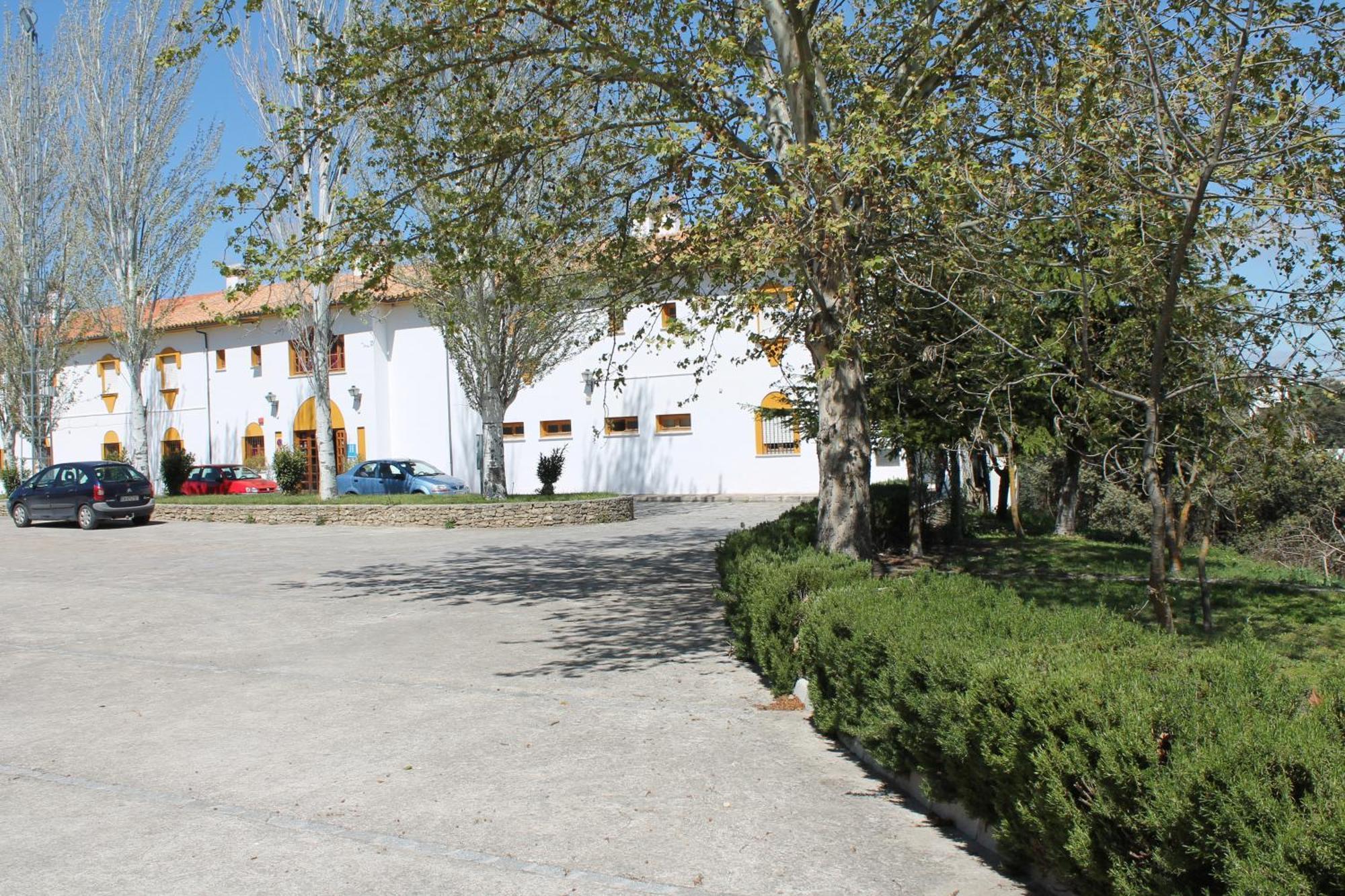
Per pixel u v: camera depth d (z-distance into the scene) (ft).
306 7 77.77
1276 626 28.55
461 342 78.95
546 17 31.71
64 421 139.95
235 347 125.08
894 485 60.59
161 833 15.87
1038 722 12.31
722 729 21.31
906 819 16.16
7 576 51.19
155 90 99.30
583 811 16.57
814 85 31.89
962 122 24.88
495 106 36.47
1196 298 18.95
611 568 49.24
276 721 22.36
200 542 67.97
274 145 32.63
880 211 25.96
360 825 16.05
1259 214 19.06
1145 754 10.55
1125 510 55.06
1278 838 8.65
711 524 72.49
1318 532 38.01
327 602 40.09
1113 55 19.45
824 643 20.03
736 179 28.53
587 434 105.29
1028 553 47.96
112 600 41.86
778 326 39.27
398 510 77.25
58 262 112.88
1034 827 12.61
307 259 31.63
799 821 16.05
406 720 22.25
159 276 102.47
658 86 32.27
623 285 36.01
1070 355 22.70
